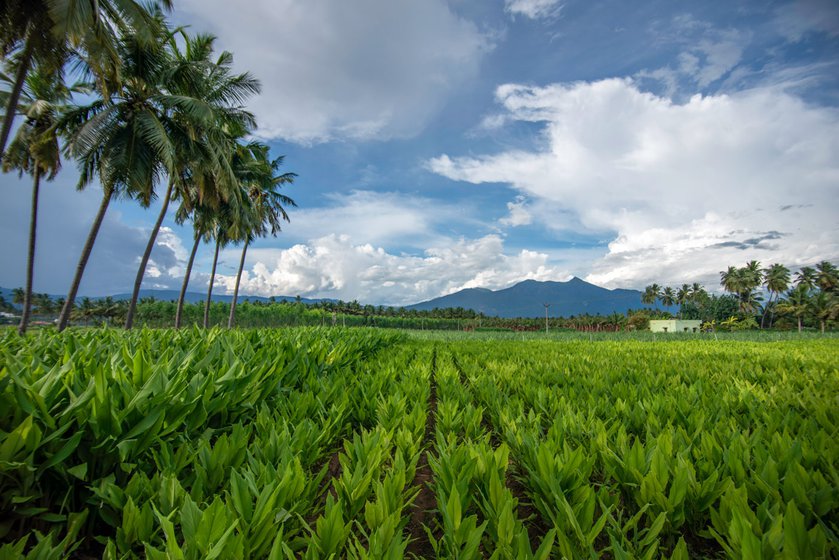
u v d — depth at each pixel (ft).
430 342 67.26
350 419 13.23
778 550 4.93
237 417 10.70
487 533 6.99
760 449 8.07
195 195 69.46
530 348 46.01
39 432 6.26
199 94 55.42
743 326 238.07
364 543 7.20
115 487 6.35
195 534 4.76
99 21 36.06
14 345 15.84
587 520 6.01
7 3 35.06
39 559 5.00
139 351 9.21
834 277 232.12
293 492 6.36
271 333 29.25
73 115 47.50
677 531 6.64
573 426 10.09
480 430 11.32
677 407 11.78
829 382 18.28
